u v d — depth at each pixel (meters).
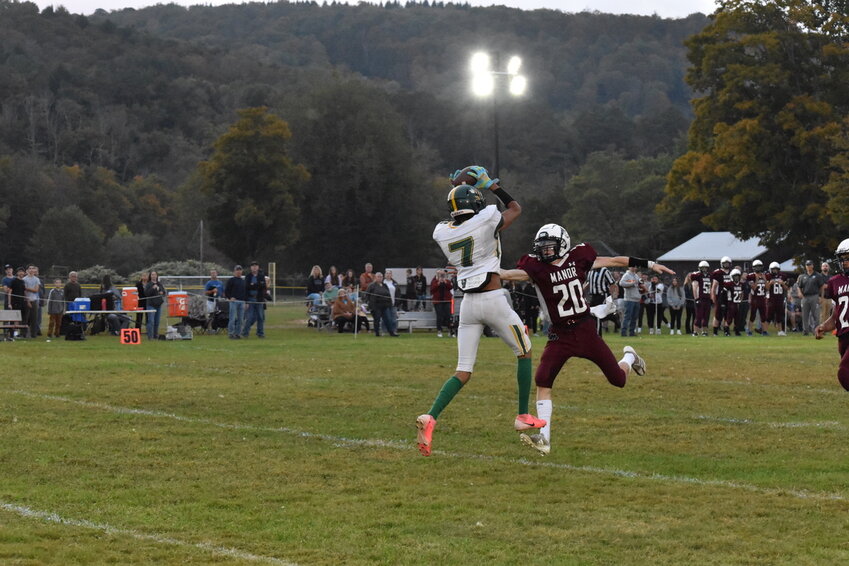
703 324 62.41
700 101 110.00
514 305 62.47
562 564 13.09
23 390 29.58
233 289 56.16
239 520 15.23
